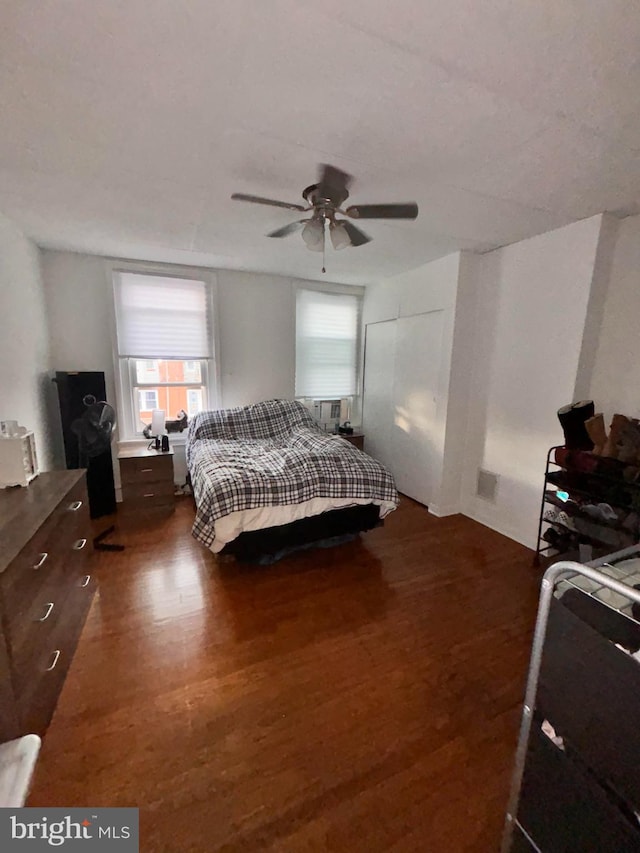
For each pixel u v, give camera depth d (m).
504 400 3.13
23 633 1.28
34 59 1.18
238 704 1.56
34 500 1.63
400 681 1.69
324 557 2.78
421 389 3.75
